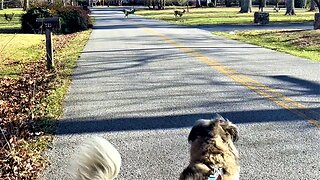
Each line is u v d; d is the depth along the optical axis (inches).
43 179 224.2
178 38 1032.2
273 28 1378.0
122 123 318.0
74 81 482.9
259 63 612.4
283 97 396.8
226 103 374.9
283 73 526.6
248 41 967.6
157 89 434.9
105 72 540.7
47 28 562.9
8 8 3427.7
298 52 755.4
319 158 249.6
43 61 657.0
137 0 5300.2
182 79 487.2
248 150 261.1
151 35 1132.5
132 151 261.0
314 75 511.5
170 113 343.6
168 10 3555.6
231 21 1836.9
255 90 427.2
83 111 351.9
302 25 1518.2
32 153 255.9
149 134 292.7
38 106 367.6
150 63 612.1
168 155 254.4
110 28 1477.6
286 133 293.1
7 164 237.8
